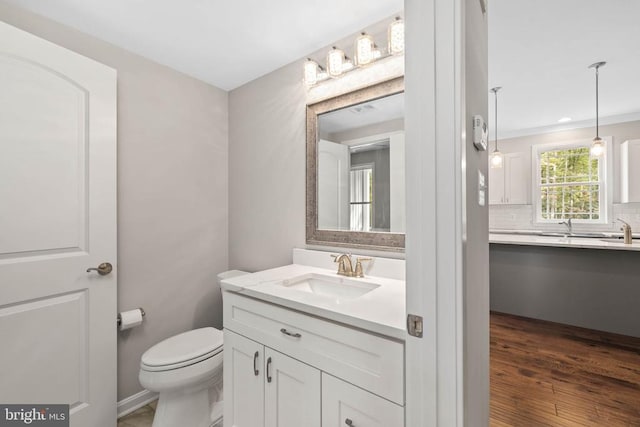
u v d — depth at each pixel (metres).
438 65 0.66
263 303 1.20
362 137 1.59
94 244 1.49
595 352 2.31
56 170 1.37
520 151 4.45
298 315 1.08
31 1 1.33
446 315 0.66
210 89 2.17
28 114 1.29
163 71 1.90
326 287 1.51
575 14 1.72
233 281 1.38
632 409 1.62
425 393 0.69
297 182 1.85
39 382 1.31
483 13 1.09
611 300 2.69
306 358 1.05
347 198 1.64
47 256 1.34
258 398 1.21
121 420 1.63
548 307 2.98
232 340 1.33
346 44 1.63
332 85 1.69
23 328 1.28
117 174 1.67
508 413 1.60
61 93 1.38
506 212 4.63
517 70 2.45
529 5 1.64
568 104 3.25
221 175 2.25
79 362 1.44
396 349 0.83
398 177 1.47
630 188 3.52
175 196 1.96
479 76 0.96
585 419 1.55
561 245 2.68
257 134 2.08
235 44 1.70
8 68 1.23
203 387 1.48
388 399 0.85
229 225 2.29
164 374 1.36
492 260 3.30
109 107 1.55
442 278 0.66
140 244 1.78
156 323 1.85
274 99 1.98
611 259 2.70
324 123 1.74
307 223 1.79
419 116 0.69
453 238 0.65
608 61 2.30
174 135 1.95
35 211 1.31
